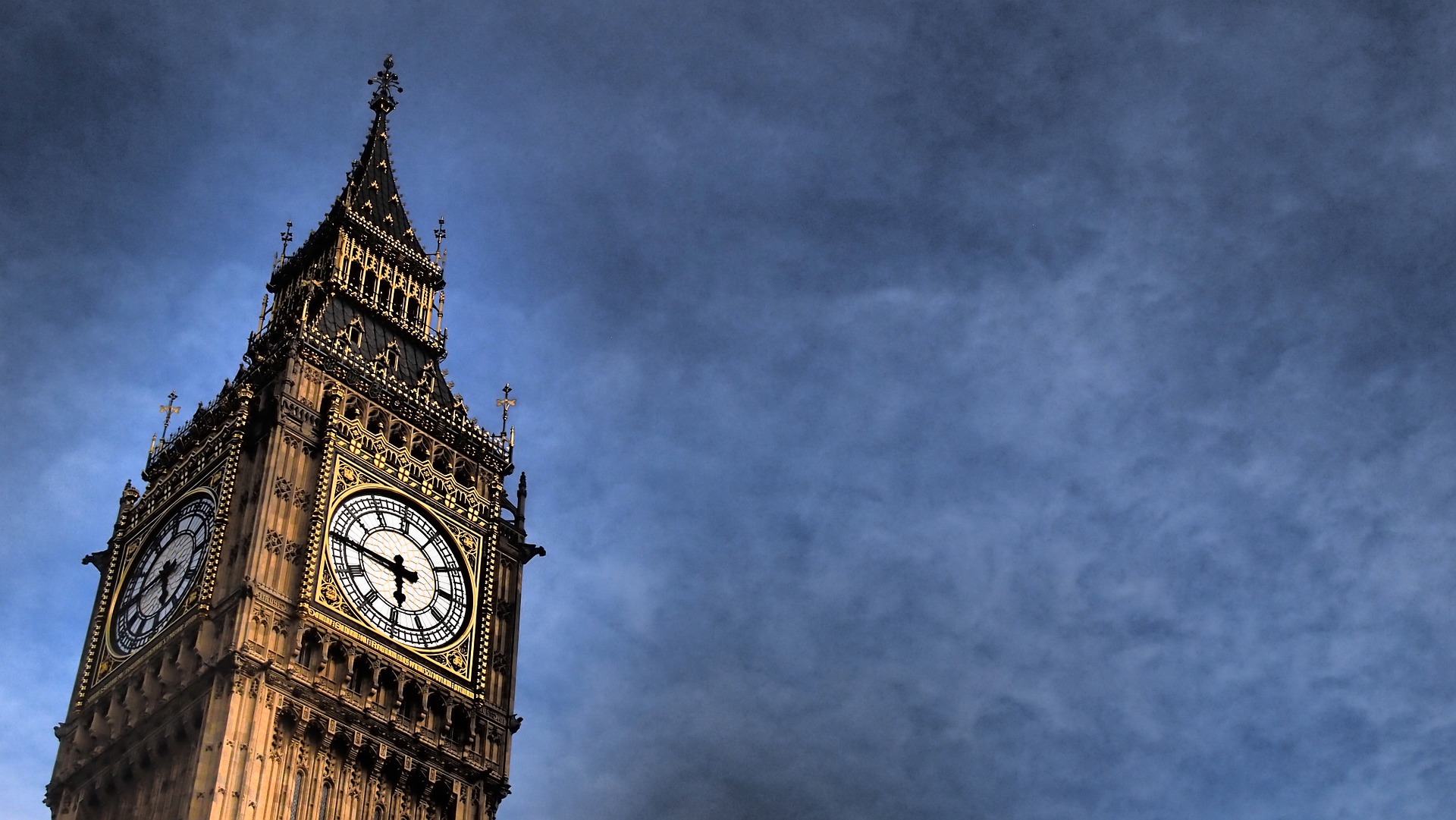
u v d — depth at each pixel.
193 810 66.88
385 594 77.75
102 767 73.75
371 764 72.62
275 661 71.62
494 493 86.94
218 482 79.44
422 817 73.44
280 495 77.25
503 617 82.62
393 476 82.12
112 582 81.31
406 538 80.56
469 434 87.69
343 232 96.25
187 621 73.88
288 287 96.25
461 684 78.00
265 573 74.12
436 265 100.06
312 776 70.75
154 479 85.50
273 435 79.19
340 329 89.75
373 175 102.00
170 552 79.38
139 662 75.12
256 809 67.94
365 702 73.69
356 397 84.31
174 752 71.25
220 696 70.12
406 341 93.69
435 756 75.00
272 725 70.38
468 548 82.94
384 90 108.06
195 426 84.75
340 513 78.44
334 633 74.31
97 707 75.75
